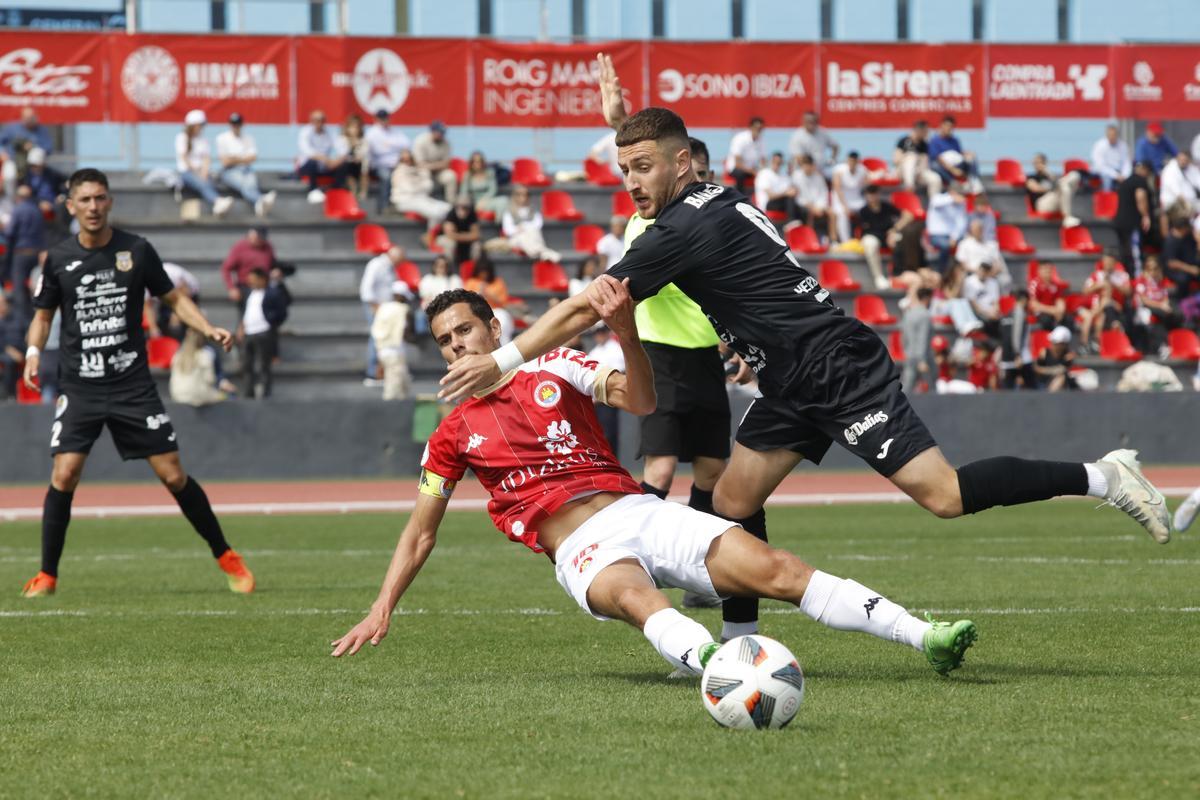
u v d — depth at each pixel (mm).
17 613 20438
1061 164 70938
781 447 14062
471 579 24641
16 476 52250
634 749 10750
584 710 12430
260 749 11070
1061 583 22641
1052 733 11102
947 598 20766
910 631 13078
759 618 18781
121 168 63562
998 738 10922
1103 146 70062
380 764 10461
